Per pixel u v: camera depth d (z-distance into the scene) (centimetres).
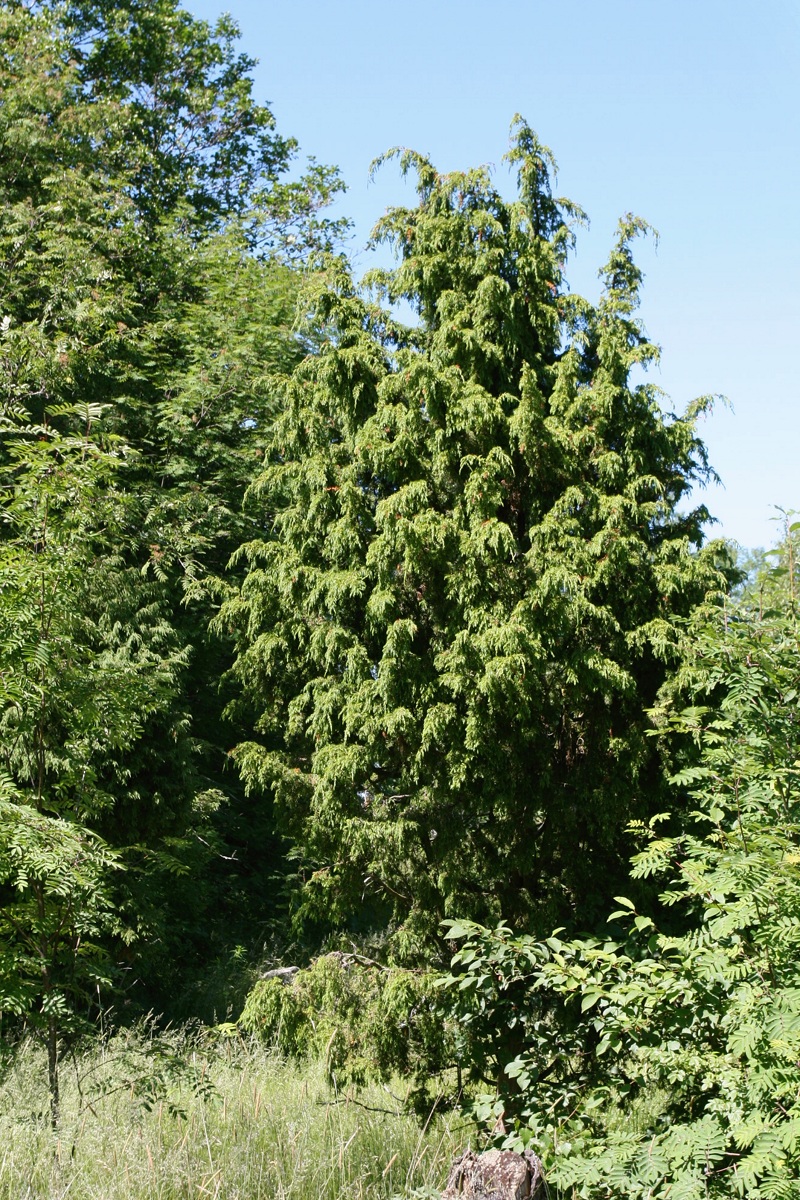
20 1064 734
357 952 745
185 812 1100
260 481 806
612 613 661
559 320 739
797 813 403
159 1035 979
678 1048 401
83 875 531
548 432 670
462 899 691
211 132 2122
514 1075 490
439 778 678
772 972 357
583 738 680
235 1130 616
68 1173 520
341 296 768
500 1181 478
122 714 604
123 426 1416
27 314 1445
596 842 673
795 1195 314
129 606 1134
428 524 648
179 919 1226
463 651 633
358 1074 661
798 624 434
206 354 1460
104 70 2022
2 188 1567
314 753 715
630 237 775
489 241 732
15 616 539
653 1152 362
